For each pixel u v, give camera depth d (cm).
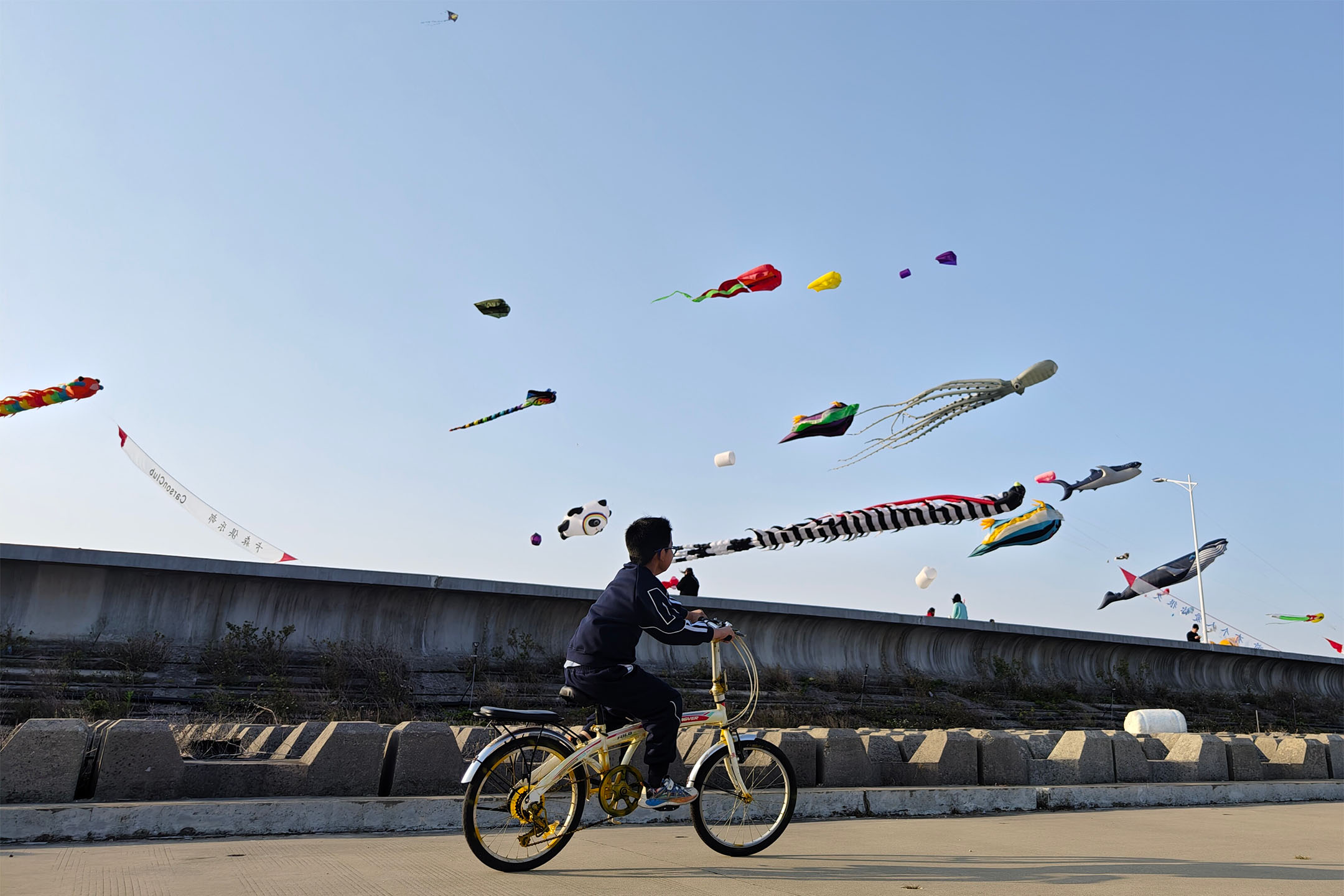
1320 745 853
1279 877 375
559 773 372
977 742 666
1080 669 1842
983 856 414
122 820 417
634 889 322
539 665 1241
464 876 339
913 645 1628
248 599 1117
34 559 1009
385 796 493
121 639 1037
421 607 1209
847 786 611
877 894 325
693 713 401
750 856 402
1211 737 796
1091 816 600
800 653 1498
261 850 391
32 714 841
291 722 940
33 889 299
